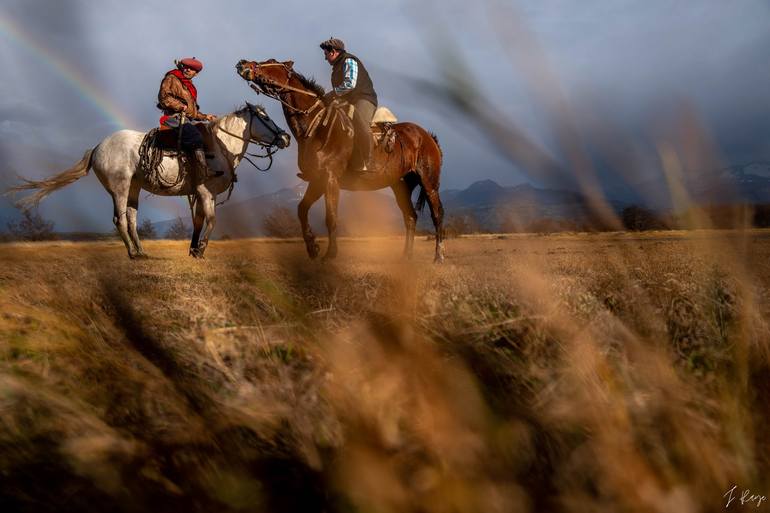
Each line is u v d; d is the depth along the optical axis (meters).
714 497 0.84
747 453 0.91
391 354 1.28
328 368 1.37
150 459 1.02
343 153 8.95
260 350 1.76
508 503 0.84
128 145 9.80
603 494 0.85
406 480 0.90
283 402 1.25
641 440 0.95
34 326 1.84
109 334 1.65
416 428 1.03
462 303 2.12
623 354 1.26
